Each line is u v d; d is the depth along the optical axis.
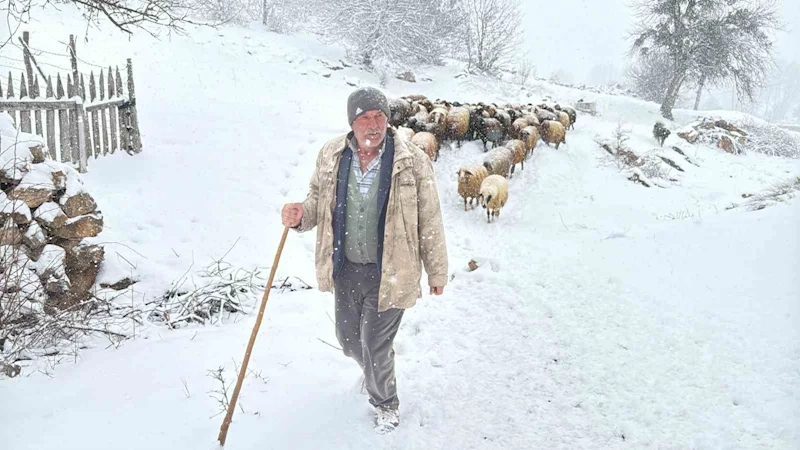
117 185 6.55
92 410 2.80
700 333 4.13
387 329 2.82
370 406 3.14
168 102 10.98
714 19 27.38
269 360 3.57
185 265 5.27
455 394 3.45
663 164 14.88
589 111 25.38
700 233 6.44
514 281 5.54
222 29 20.92
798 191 8.30
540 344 4.19
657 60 33.25
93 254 4.41
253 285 4.92
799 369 3.44
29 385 2.98
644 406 3.28
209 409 2.94
